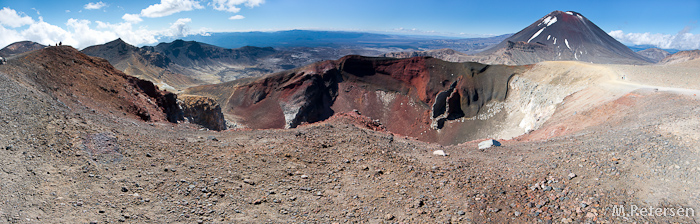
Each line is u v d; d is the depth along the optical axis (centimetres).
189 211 1043
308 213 1113
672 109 2719
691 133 1589
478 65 11975
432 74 12825
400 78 13762
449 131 11188
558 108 6016
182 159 1553
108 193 1100
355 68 14562
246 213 1073
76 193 1061
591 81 6359
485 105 11069
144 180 1257
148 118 3500
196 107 6800
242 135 2178
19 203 910
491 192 1312
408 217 1112
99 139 1609
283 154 1728
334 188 1348
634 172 1282
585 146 1833
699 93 3416
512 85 10581
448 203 1226
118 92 3581
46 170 1183
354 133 2325
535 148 2055
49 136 1491
